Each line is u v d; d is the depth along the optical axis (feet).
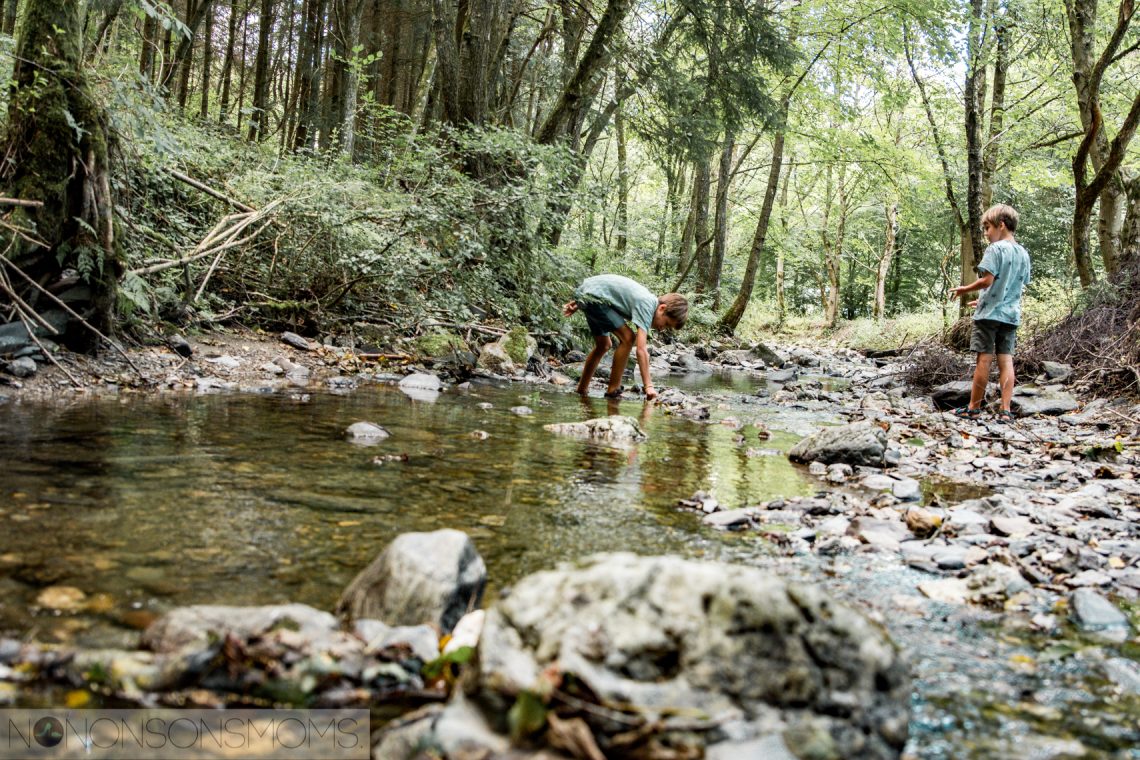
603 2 46.73
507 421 17.29
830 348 76.33
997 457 17.98
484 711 4.67
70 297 16.61
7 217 15.48
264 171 26.35
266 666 5.29
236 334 22.75
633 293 23.58
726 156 68.85
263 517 8.79
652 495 11.64
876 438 15.94
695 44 43.65
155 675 5.11
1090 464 17.06
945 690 5.87
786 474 14.19
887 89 59.62
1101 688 6.01
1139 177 35.45
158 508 8.73
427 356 25.48
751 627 4.84
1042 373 30.48
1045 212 96.99
